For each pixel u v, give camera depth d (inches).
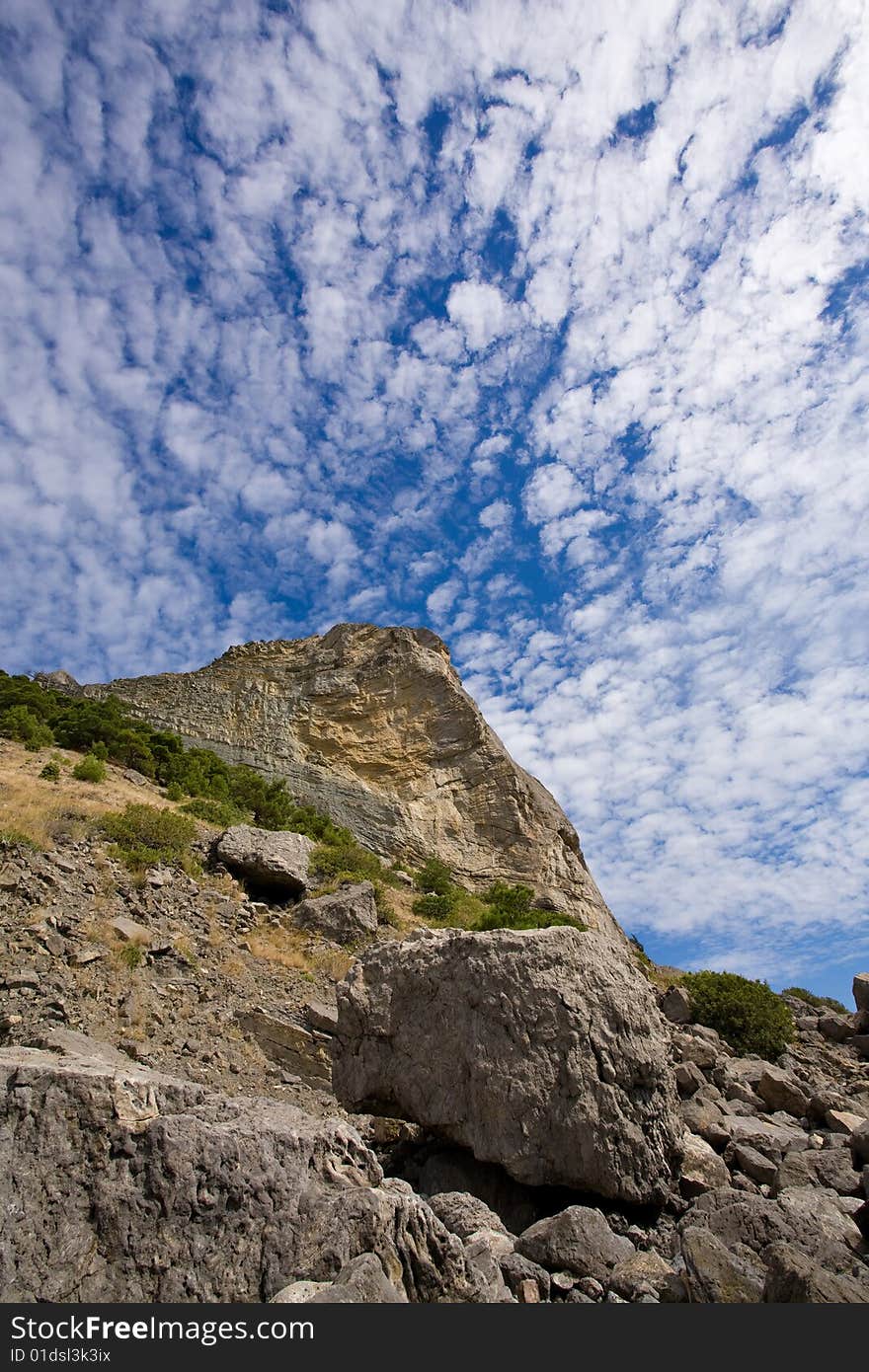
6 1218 170.6
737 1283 206.8
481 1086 311.9
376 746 1883.6
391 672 2011.6
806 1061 606.9
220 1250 189.9
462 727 1918.1
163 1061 463.2
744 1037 625.3
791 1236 238.1
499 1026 322.3
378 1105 345.1
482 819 1779.0
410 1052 337.7
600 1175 292.0
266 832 926.4
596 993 333.1
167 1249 183.3
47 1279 167.6
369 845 1600.6
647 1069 320.2
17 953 515.2
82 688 2036.2
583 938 360.5
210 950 633.6
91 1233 178.5
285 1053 520.7
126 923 602.5
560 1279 231.3
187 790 1286.9
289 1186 209.6
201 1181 196.2
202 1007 542.9
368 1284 182.1
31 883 607.5
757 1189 315.9
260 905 783.1
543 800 1988.2
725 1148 356.8
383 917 919.7
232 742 1843.0
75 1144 188.2
